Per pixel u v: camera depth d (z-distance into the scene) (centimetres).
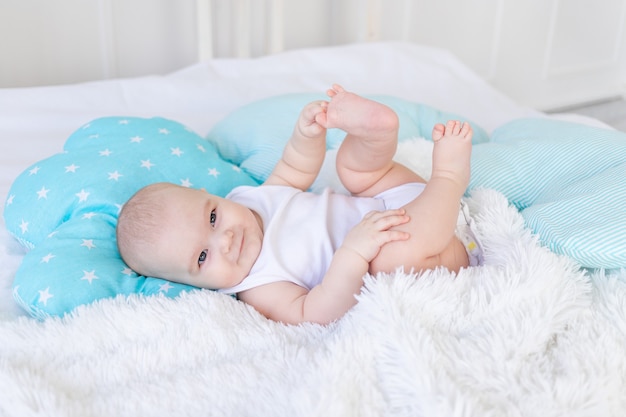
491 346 73
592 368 70
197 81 173
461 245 93
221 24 214
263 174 125
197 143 124
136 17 203
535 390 68
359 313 78
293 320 89
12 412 70
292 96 148
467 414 64
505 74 309
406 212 88
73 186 107
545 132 120
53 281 90
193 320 82
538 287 79
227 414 71
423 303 77
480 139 141
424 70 193
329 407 66
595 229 86
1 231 111
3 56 186
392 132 91
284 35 234
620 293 81
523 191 109
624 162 103
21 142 140
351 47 200
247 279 93
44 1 186
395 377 69
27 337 81
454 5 277
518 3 295
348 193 115
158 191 97
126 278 94
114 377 77
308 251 95
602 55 340
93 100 160
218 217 95
